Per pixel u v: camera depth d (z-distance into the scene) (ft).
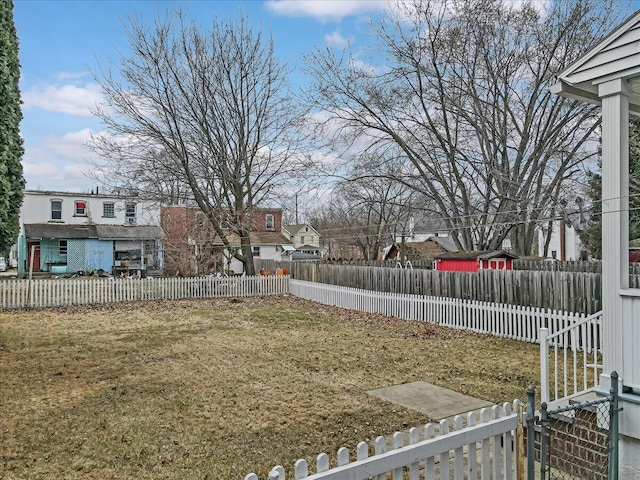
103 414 18.63
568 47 53.88
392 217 107.14
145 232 100.58
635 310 13.80
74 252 94.79
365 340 33.94
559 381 23.03
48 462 14.53
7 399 20.44
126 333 36.50
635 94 16.01
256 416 18.51
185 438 16.35
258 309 51.03
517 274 34.60
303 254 137.69
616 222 14.37
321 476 7.82
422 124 62.59
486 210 61.57
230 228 74.95
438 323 40.68
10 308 49.88
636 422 13.35
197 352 29.84
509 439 10.99
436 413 18.94
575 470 14.28
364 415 18.67
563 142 57.72
